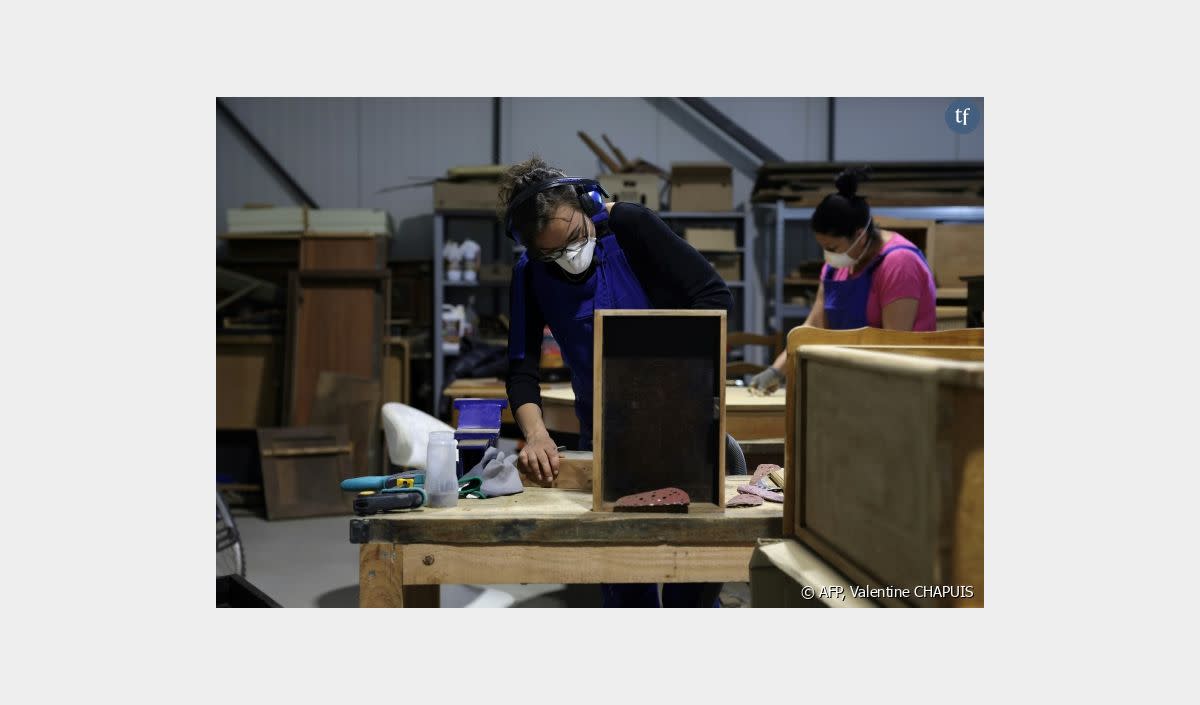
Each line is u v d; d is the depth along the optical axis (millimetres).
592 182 1625
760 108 5383
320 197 5379
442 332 4926
